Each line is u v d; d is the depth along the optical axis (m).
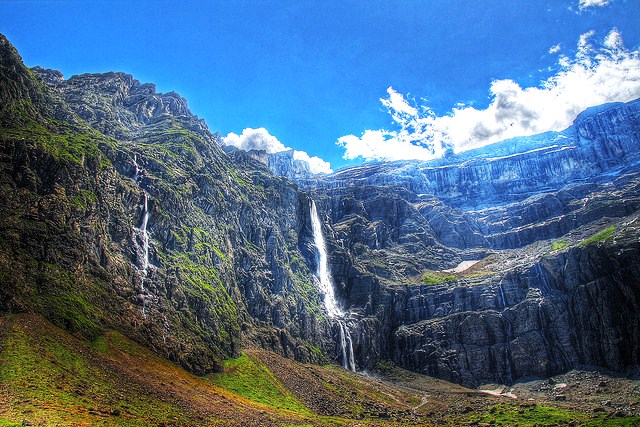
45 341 118.88
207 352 171.25
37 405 89.56
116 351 135.38
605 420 158.88
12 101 194.75
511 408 187.50
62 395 98.56
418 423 163.75
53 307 132.62
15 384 96.75
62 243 149.38
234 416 123.88
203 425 107.56
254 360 193.00
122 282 163.38
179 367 153.62
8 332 115.06
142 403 109.88
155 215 198.50
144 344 150.38
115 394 109.56
